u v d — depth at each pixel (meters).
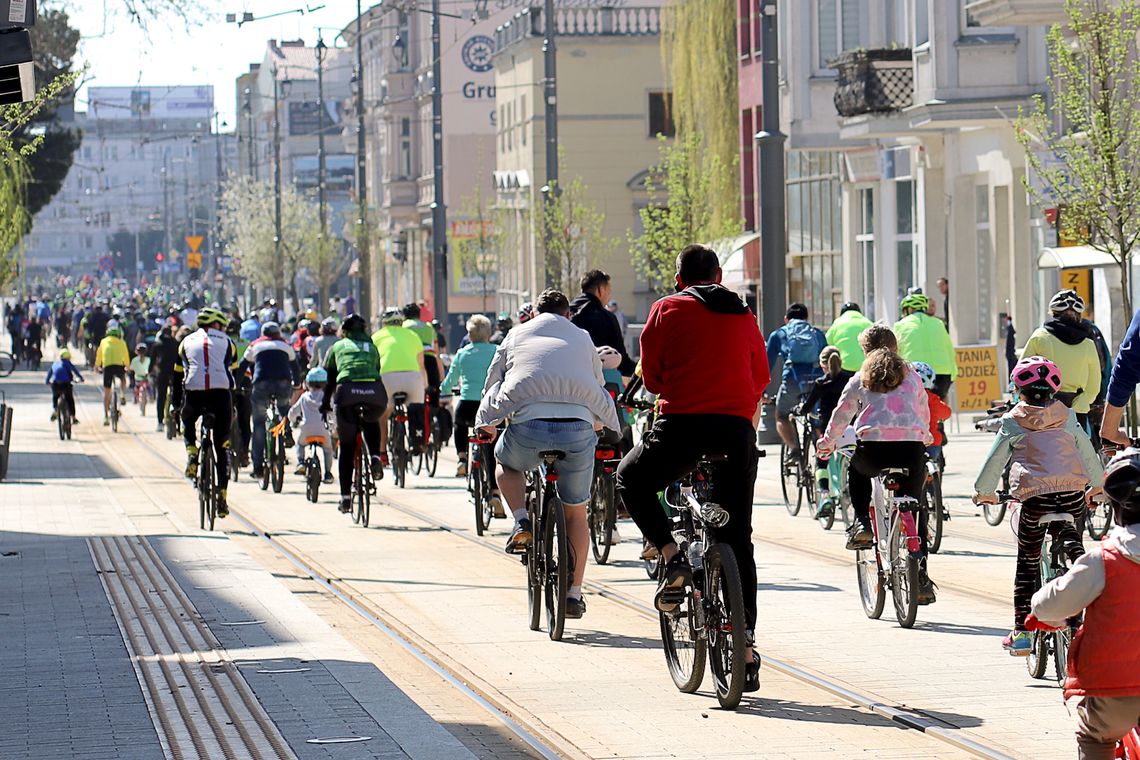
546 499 37.75
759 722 29.05
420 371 76.25
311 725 27.17
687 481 32.00
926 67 102.31
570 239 160.12
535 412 37.56
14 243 89.75
